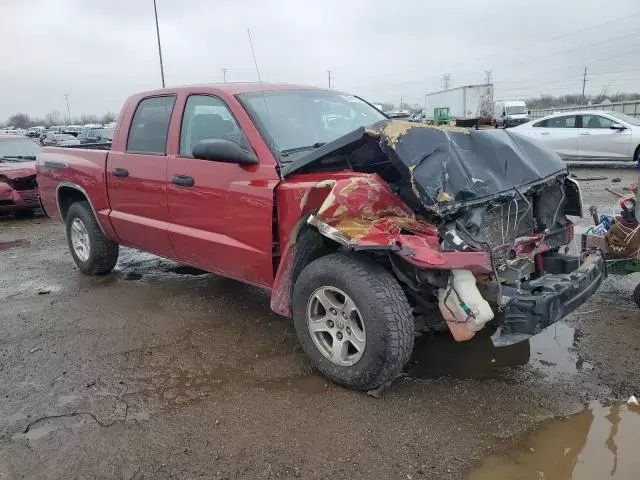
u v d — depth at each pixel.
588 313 4.43
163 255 5.13
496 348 3.92
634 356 3.69
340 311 3.38
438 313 3.62
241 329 4.49
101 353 4.15
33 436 3.11
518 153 3.73
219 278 5.91
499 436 2.93
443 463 2.73
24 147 12.25
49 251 7.81
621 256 4.34
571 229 4.16
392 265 3.25
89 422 3.22
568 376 3.49
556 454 2.77
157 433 3.08
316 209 3.46
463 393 3.35
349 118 4.69
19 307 5.29
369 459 2.79
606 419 3.04
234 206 4.00
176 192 4.53
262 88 4.52
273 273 3.90
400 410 3.20
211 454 2.88
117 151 5.32
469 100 31.66
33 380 3.77
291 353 4.00
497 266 3.37
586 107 40.34
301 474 2.70
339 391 3.43
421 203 3.18
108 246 6.03
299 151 4.03
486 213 3.38
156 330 4.55
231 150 3.84
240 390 3.51
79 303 5.32
